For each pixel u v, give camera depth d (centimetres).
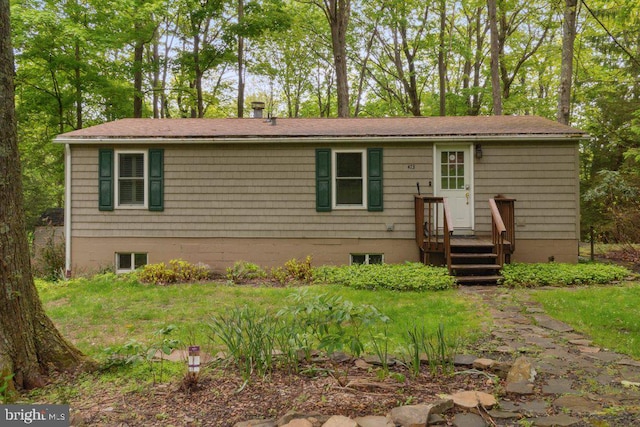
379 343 443
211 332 496
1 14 334
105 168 985
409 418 267
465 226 962
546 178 938
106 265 993
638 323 524
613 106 1755
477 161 953
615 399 310
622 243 1203
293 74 2562
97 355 421
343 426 258
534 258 939
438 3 2028
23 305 341
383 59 2359
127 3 1346
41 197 2045
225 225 991
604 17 1406
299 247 985
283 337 377
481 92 2062
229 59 1853
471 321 544
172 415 285
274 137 957
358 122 1105
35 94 1493
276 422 268
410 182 965
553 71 2258
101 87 1555
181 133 983
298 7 2158
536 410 291
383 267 871
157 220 993
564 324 529
